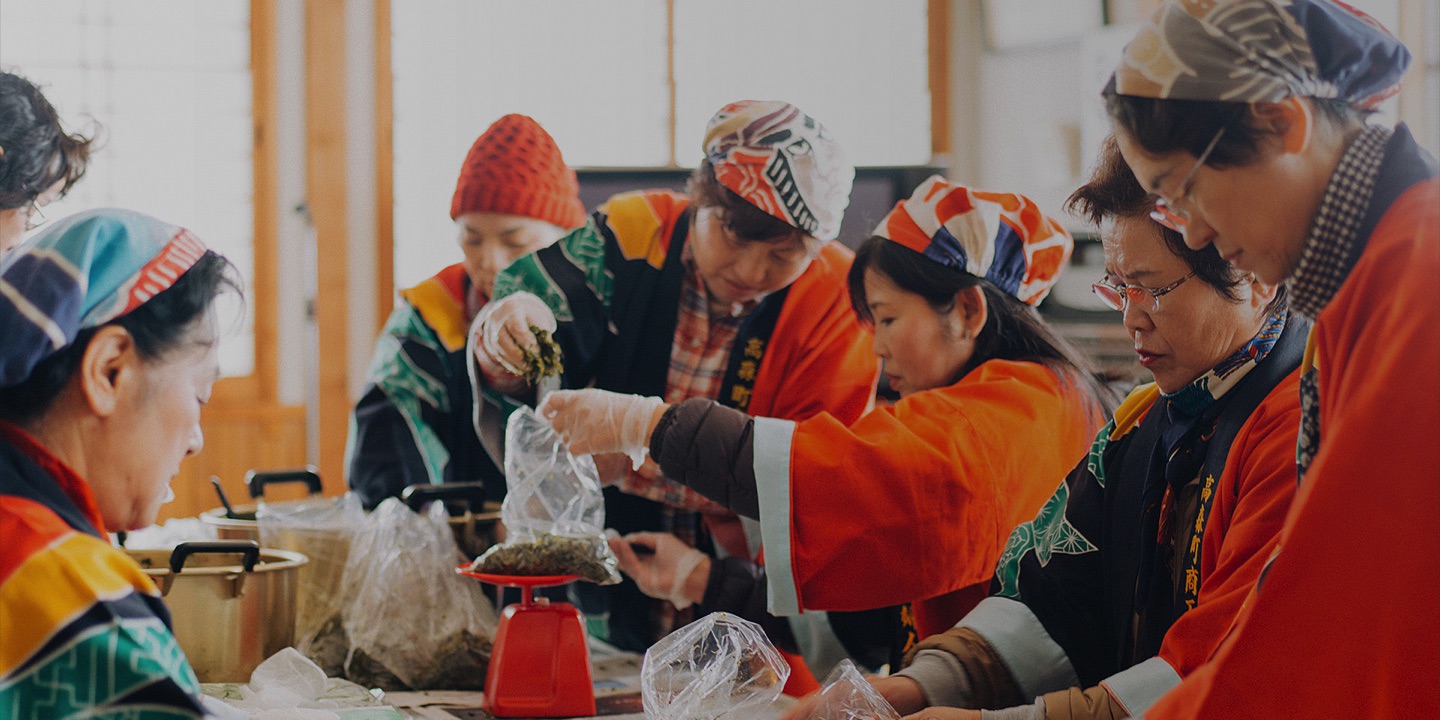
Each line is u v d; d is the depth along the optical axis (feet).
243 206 17.63
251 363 17.71
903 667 5.23
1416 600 3.08
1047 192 17.44
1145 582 4.85
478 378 6.93
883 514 5.67
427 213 18.03
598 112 18.20
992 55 18.22
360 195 17.84
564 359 7.45
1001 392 6.03
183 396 3.81
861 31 18.65
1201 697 3.37
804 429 5.84
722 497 5.84
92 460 3.70
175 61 17.33
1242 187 3.50
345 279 17.80
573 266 7.59
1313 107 3.43
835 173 6.70
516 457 5.76
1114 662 5.10
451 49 17.92
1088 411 6.26
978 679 4.97
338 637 6.19
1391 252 3.25
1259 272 3.66
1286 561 3.23
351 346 17.85
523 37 18.03
